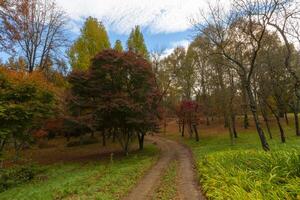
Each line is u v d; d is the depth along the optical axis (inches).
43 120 1131.3
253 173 459.5
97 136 1994.3
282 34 762.8
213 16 999.6
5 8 963.3
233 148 1261.1
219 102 1628.9
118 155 1301.7
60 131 1600.6
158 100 1371.8
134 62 1261.1
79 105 1247.5
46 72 1318.9
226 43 1007.6
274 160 475.8
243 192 378.3
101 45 1779.0
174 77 2218.3
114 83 1275.8
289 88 1409.9
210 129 2222.0
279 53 1312.7
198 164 851.4
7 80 888.3
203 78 2202.3
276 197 338.0
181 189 570.6
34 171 903.7
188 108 1860.2
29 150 1508.4
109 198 504.1
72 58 1742.1
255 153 668.1
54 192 567.2
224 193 412.5
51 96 1007.0
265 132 1879.9
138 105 1215.6
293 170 411.2
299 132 1658.5
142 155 1274.6
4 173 824.3
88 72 1280.8
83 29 1782.7
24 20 1188.5
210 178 542.0
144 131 1352.1
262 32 850.1
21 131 959.0
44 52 1300.4
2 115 792.9
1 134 824.9
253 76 1402.6
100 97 1246.9
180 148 1558.8
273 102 1710.1
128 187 603.5
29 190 644.1
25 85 901.2
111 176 729.6
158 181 670.5
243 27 927.0
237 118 2456.9
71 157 1310.3
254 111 924.0
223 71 1552.7
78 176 757.3
